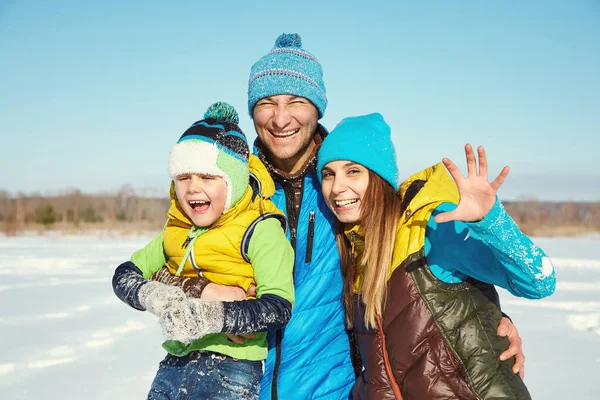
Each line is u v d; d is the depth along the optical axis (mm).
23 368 4980
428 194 2365
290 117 2773
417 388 2297
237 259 2502
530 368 4984
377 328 2395
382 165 2486
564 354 5422
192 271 2570
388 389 2350
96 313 7188
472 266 2227
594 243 19250
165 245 2676
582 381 4625
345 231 2604
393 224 2451
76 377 4754
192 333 2131
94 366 5066
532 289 2154
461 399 2279
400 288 2352
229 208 2523
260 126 2857
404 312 2336
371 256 2420
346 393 2576
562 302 7977
